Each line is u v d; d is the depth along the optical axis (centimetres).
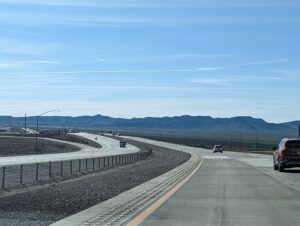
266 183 2630
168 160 6625
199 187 2395
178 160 6425
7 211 1548
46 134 18825
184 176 3266
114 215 1436
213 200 1827
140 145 15338
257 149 13500
